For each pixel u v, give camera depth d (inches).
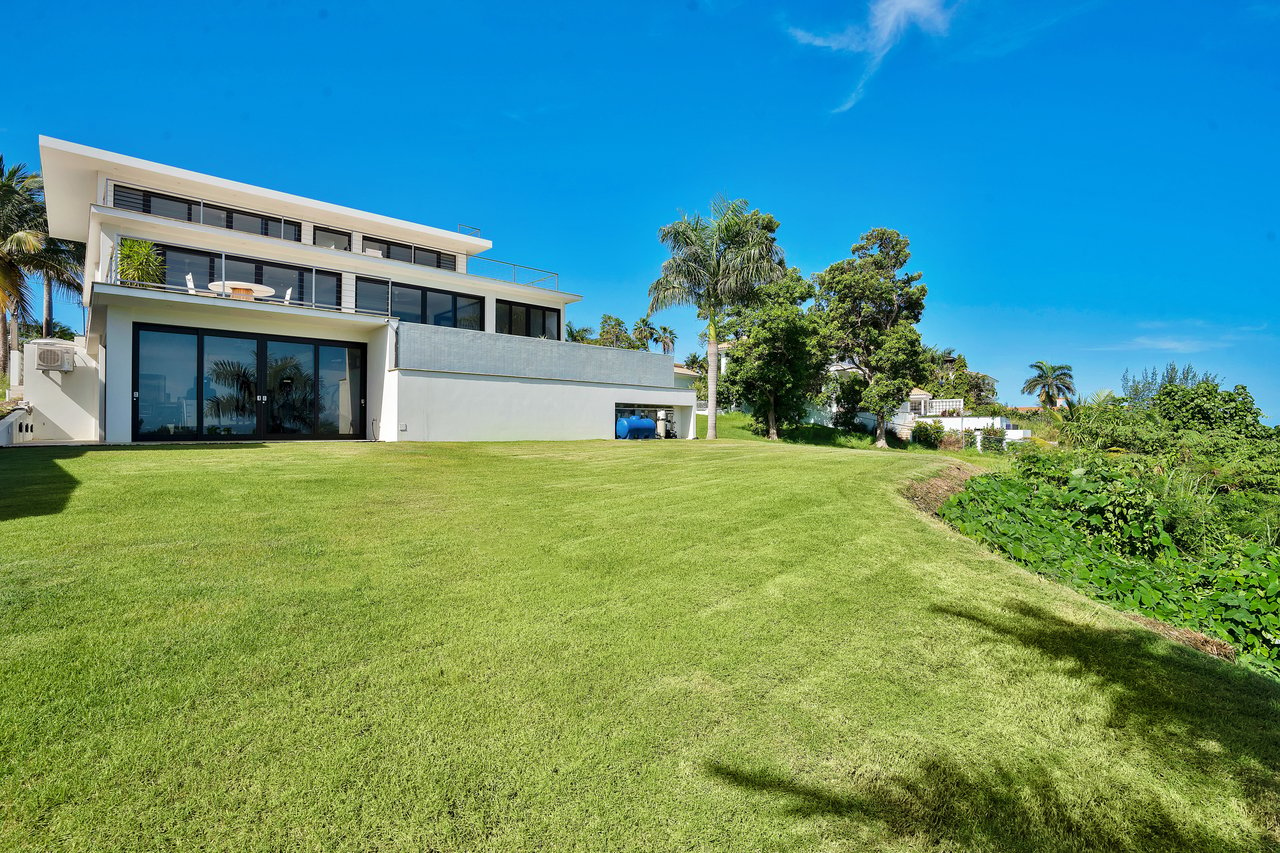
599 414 758.5
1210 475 492.4
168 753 78.3
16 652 100.7
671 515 227.1
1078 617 148.7
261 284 642.2
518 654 112.8
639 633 125.1
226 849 64.3
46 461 318.7
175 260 594.2
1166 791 86.4
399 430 569.9
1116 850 74.5
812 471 352.8
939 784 84.2
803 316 1125.7
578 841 69.3
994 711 104.8
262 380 573.0
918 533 214.8
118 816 67.6
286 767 77.3
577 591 146.4
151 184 676.7
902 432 1389.0
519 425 667.4
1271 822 81.3
